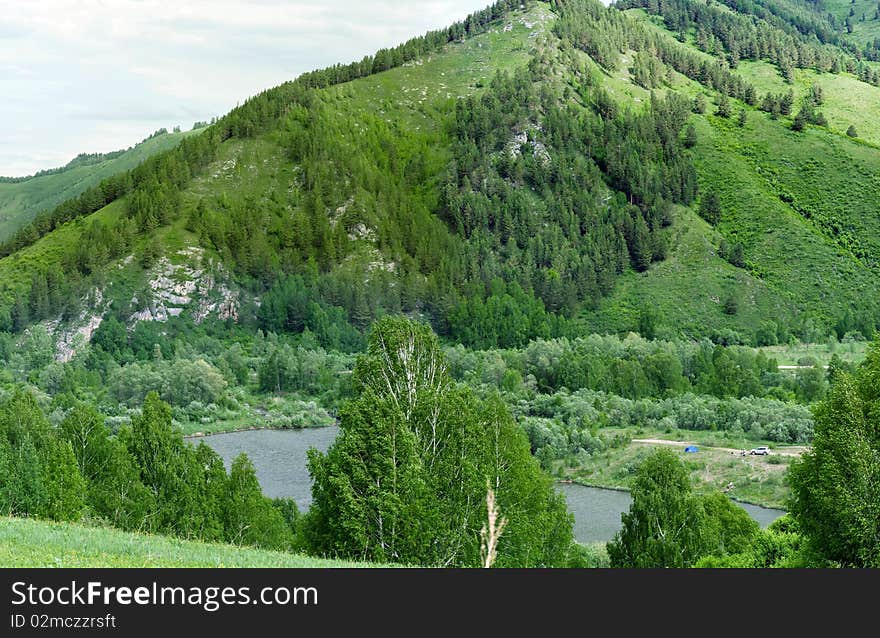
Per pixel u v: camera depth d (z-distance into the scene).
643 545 48.94
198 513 50.50
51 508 46.00
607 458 116.81
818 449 39.56
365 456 42.16
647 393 150.62
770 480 101.12
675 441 120.50
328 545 41.84
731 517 59.78
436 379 50.31
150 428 52.22
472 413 46.06
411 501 40.28
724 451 112.75
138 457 52.00
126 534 34.94
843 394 39.84
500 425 45.69
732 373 148.75
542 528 45.25
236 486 52.34
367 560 39.72
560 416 133.50
